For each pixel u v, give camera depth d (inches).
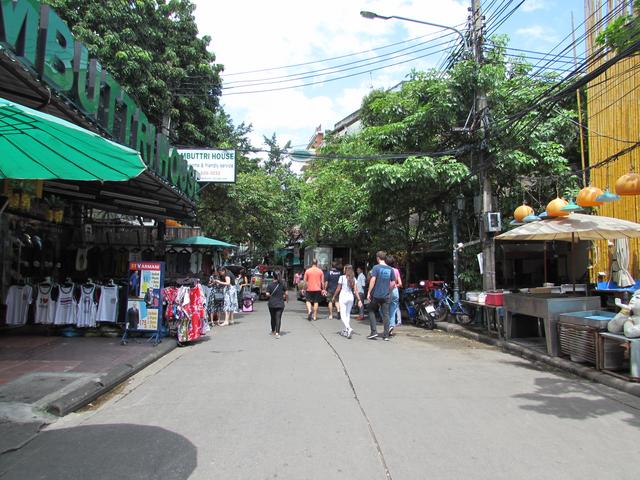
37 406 211.0
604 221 348.8
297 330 501.0
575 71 324.8
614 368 274.5
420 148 550.0
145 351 343.0
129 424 200.4
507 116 490.6
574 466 156.6
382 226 654.5
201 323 421.4
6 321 398.6
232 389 255.8
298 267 1616.6
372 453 167.5
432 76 554.9
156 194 446.3
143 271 387.9
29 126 144.2
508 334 390.9
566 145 546.0
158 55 650.2
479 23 469.1
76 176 176.6
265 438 182.4
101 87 293.0
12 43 190.4
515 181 548.4
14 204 356.8
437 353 362.6
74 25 572.4
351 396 239.9
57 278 494.9
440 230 666.2
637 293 266.7
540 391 249.9
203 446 174.9
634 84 407.5
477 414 211.0
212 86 720.3
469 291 513.7
